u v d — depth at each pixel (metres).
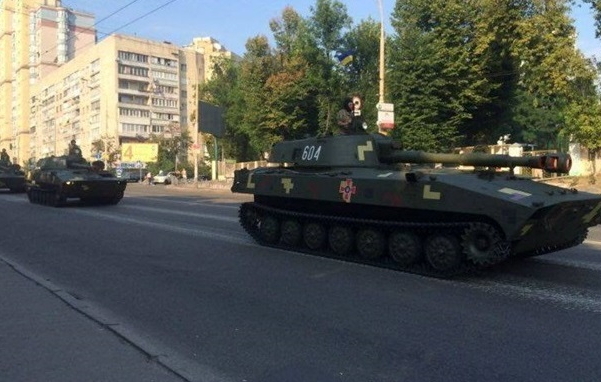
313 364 4.80
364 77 44.94
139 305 6.75
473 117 35.12
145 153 73.12
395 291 7.38
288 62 42.94
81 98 99.56
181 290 7.50
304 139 11.39
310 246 10.24
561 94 29.42
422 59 31.09
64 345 5.24
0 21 122.56
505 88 34.44
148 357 4.95
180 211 18.47
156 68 95.44
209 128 44.53
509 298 6.97
